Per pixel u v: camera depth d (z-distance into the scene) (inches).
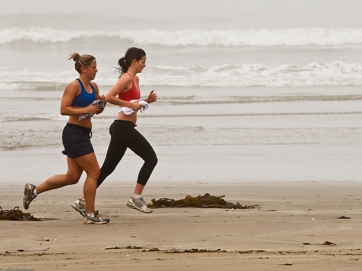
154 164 1104.8
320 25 5295.3
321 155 1860.2
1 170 1670.8
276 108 2640.3
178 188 1430.9
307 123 2333.9
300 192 1374.3
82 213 1037.2
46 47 4569.4
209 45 4603.8
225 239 845.8
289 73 3558.1
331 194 1344.7
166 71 3599.9
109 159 1103.0
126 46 4594.0
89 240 847.7
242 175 1601.9
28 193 1029.8
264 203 1226.0
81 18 5334.6
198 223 979.9
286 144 2009.1
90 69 991.6
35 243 825.5
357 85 3272.6
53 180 1029.8
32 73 3590.1
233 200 1267.2
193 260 677.9
